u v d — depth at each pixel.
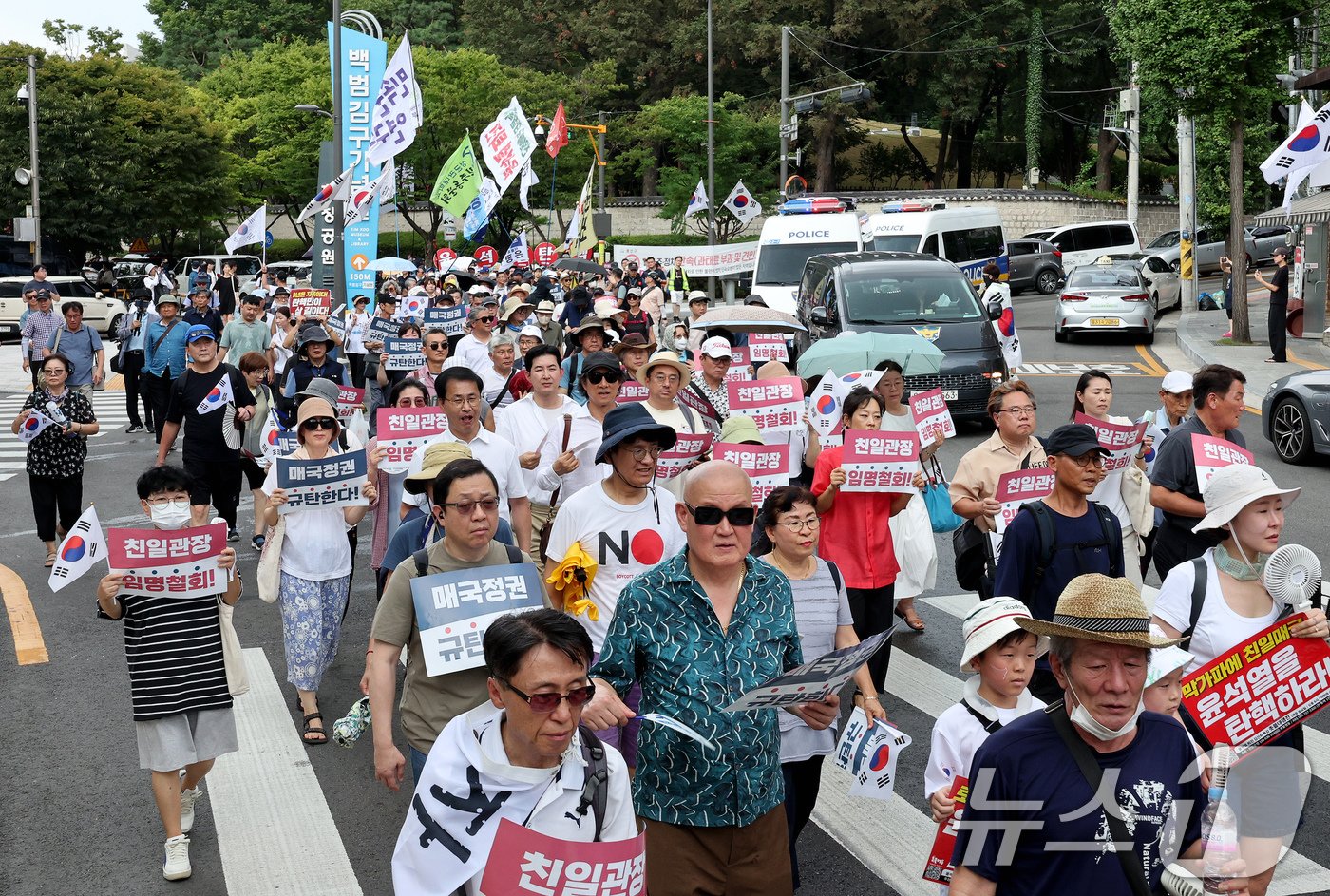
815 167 62.56
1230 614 4.84
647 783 4.30
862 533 7.29
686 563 4.39
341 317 19.00
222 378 11.50
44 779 6.89
